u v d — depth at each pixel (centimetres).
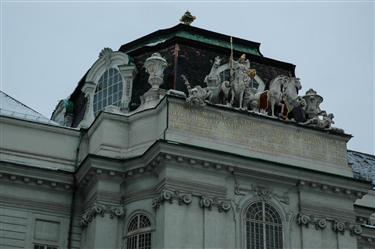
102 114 3756
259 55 4288
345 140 3959
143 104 3819
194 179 3472
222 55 4134
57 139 3922
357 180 3775
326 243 3656
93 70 4228
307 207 3675
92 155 3556
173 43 4072
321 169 3803
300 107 4081
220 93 3803
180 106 3600
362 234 4272
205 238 3381
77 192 3806
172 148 3409
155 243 3403
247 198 3578
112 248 3500
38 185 3741
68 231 3728
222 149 3591
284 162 3725
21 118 3894
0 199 3647
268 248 3550
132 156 3666
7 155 3788
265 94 3912
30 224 3675
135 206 3553
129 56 4144
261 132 3744
